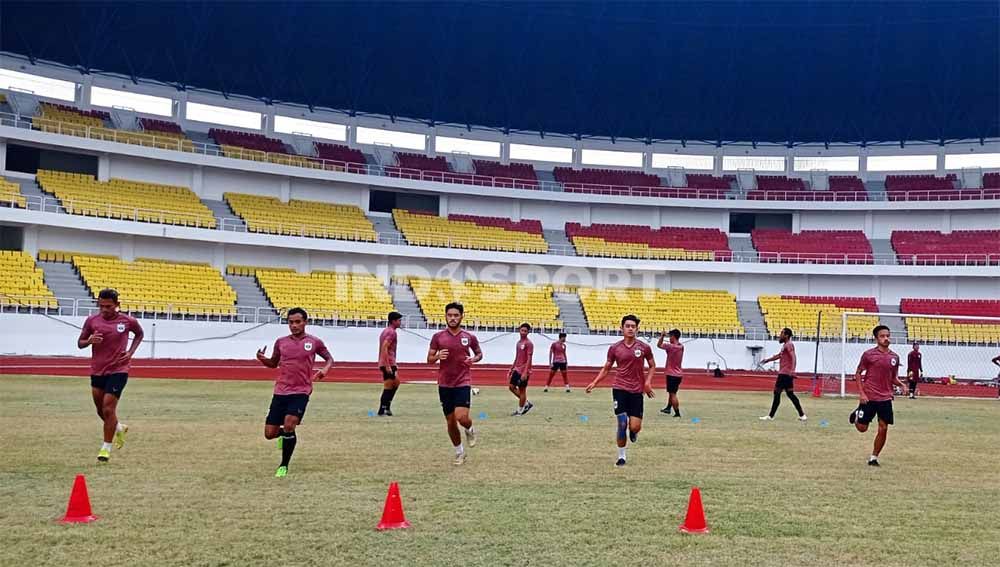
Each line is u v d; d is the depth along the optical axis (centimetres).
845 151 5300
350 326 4022
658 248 5025
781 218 5281
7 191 3769
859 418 1179
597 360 4350
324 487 909
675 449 1281
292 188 4772
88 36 4303
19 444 1167
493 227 5009
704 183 5375
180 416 1566
